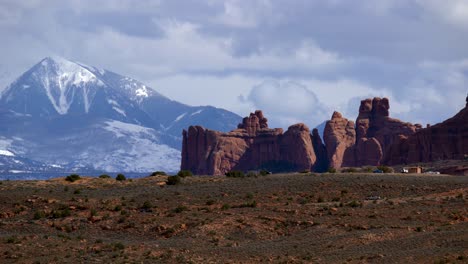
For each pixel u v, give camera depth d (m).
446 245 173.75
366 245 183.38
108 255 184.38
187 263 174.50
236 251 185.50
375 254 171.50
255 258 178.12
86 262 177.62
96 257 182.75
